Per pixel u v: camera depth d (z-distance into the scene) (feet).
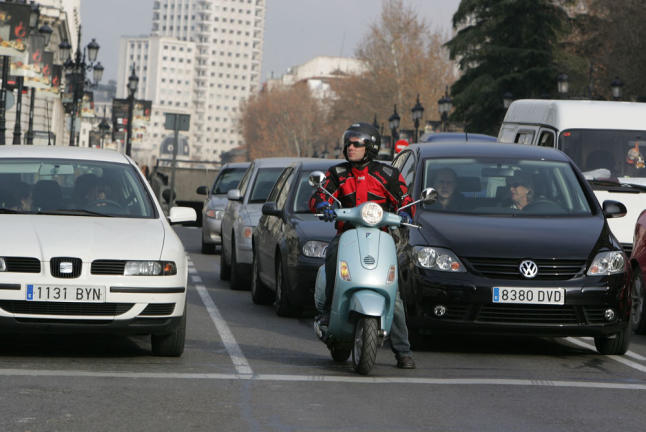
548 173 95.91
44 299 73.56
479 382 71.36
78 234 76.69
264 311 115.34
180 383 67.26
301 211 113.19
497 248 83.71
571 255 83.92
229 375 70.95
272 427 55.11
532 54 514.27
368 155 74.84
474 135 225.15
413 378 72.28
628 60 422.82
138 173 89.30
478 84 515.50
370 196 74.79
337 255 73.05
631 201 154.92
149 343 86.22
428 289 83.10
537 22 518.37
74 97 407.64
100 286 74.43
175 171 327.06
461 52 532.32
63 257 74.28
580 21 518.37
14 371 69.00
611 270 84.64
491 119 524.93
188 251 212.43
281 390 66.03
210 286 143.33
